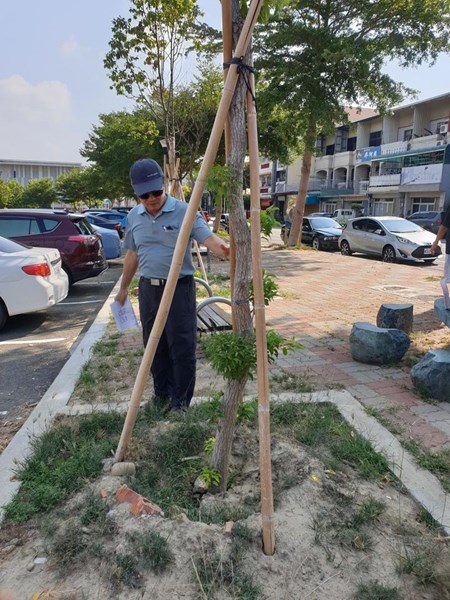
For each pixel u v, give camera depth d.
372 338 5.12
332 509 2.71
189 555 2.34
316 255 16.89
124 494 2.73
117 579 2.26
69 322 7.88
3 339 6.93
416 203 37.72
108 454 3.27
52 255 7.67
